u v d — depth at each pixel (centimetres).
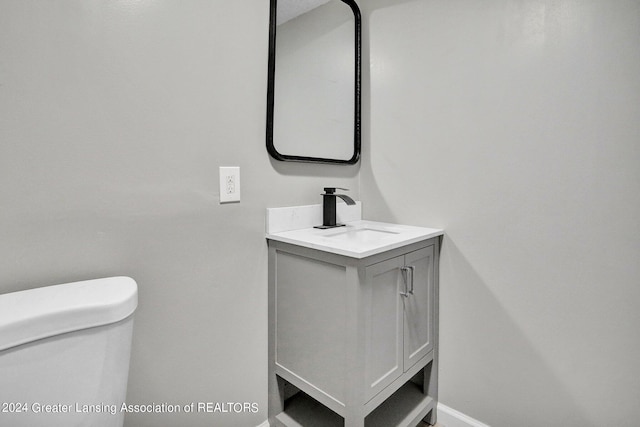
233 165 121
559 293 116
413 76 147
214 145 115
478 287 133
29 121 82
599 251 108
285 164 138
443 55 138
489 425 134
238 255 124
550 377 120
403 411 137
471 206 133
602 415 111
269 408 138
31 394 66
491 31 125
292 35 136
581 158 110
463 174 135
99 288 83
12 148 80
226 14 116
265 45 127
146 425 105
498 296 129
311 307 118
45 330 67
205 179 113
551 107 114
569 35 110
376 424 130
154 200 103
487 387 133
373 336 111
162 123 103
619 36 102
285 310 128
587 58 107
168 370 109
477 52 129
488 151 128
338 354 110
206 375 118
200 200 113
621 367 107
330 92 152
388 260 114
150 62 100
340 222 161
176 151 106
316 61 146
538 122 117
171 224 107
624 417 107
